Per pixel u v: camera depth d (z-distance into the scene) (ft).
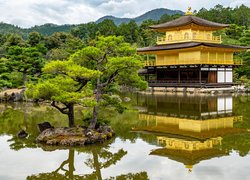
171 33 233.96
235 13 474.90
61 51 245.04
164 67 225.35
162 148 71.00
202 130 88.53
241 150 68.59
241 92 200.13
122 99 162.71
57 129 77.82
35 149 70.64
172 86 210.38
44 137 75.66
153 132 86.33
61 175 56.70
